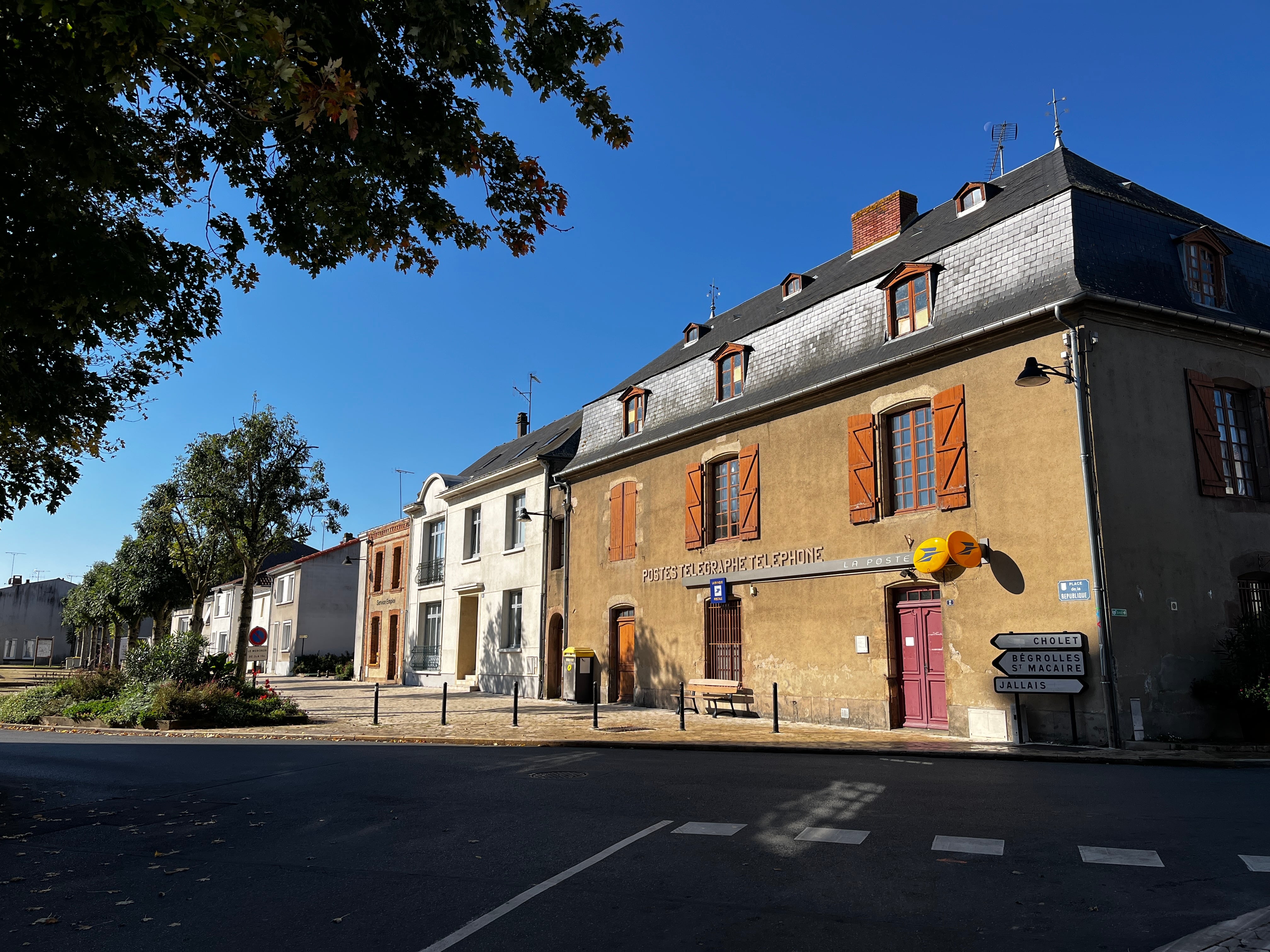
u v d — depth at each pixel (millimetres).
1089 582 11797
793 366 17156
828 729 14742
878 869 5414
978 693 12898
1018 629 12484
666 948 4172
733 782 8844
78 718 18438
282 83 5766
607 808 7508
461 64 7191
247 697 19484
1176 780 8781
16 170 6695
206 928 4648
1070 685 11711
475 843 6344
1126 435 12289
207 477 22969
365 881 5461
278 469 23328
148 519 30203
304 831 6965
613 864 5668
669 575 19594
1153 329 12852
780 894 4961
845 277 18250
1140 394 12539
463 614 29781
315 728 16125
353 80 6418
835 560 15453
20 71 6160
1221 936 4156
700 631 18516
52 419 8727
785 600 16453
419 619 32875
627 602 20906
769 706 16516
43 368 8664
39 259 6863
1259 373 13719
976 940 4211
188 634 20406
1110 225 13109
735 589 17609
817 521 15953
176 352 8195
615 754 11773
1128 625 11727
